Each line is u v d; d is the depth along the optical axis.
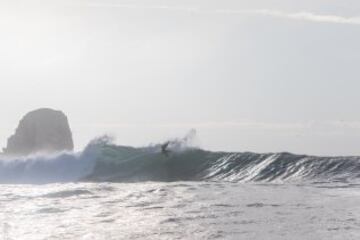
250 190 156.50
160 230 99.38
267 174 198.00
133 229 100.50
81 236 95.50
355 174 184.88
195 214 115.31
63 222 107.88
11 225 105.56
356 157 195.62
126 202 134.00
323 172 190.38
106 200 138.25
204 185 173.25
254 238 92.44
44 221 109.31
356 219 106.44
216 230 98.75
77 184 194.38
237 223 104.75
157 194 149.38
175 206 126.75
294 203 128.62
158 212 118.38
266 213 115.44
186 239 92.44
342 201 130.00
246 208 122.69
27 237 95.56
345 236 92.44
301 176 190.88
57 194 152.12
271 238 92.25
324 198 136.00
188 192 153.38
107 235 95.94
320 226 100.56
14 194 154.88
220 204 129.00
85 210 122.12
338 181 176.38
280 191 152.62
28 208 126.06
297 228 99.31
